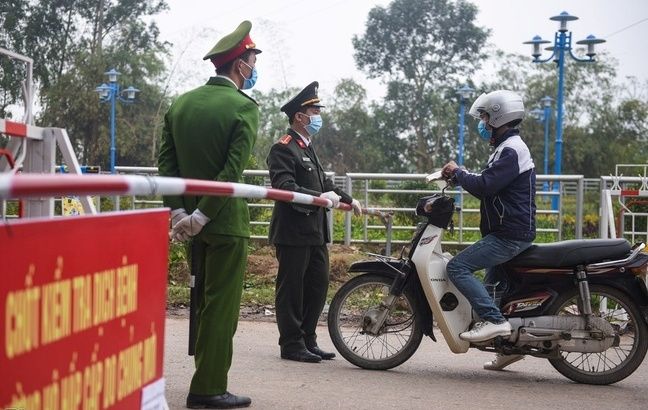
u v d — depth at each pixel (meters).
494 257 6.32
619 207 11.73
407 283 6.67
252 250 14.58
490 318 6.30
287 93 45.47
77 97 46.38
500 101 6.38
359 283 6.75
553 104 57.50
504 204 6.32
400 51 61.59
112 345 2.72
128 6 50.09
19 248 2.22
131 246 2.82
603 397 6.00
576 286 6.45
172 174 5.17
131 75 47.19
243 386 5.88
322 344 7.84
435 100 57.97
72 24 50.09
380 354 7.25
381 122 59.34
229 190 3.81
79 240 2.50
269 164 7.02
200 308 5.12
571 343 6.36
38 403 2.32
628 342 7.35
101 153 46.50
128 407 2.85
